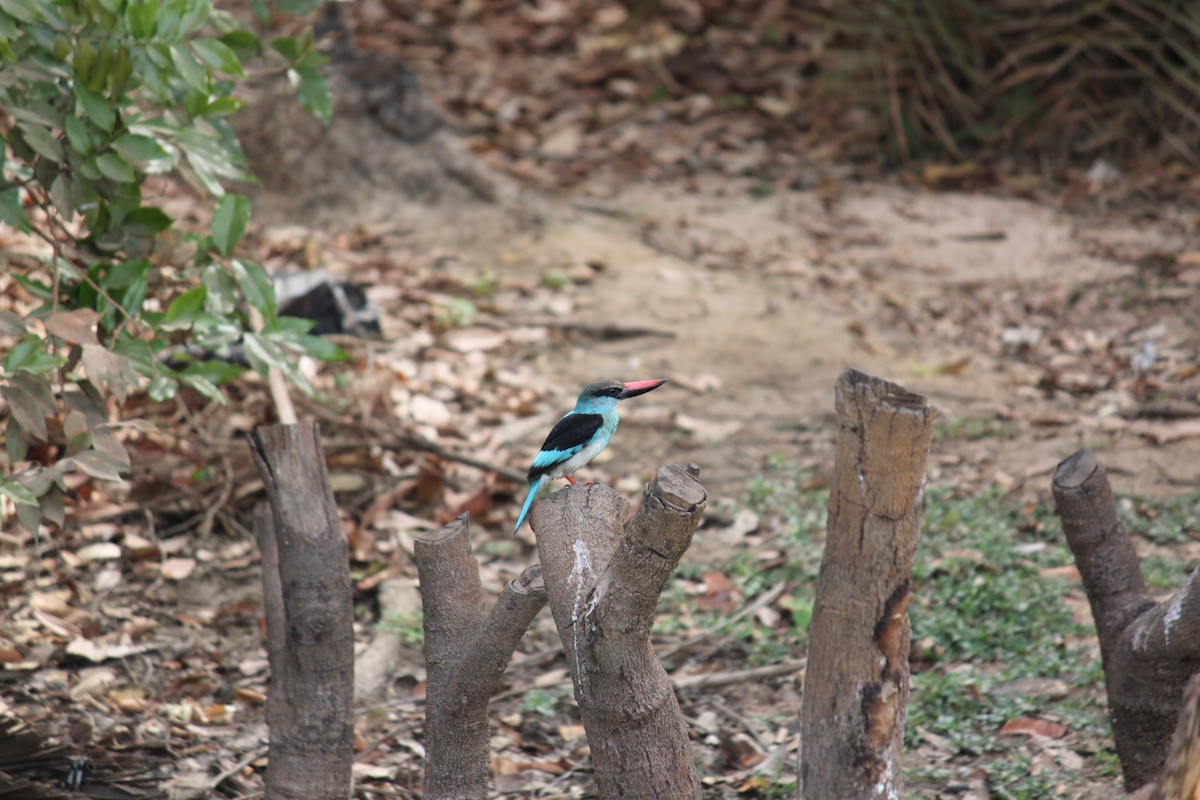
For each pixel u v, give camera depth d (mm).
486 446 12625
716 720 8680
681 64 23359
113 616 9805
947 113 20656
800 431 12969
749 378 14094
